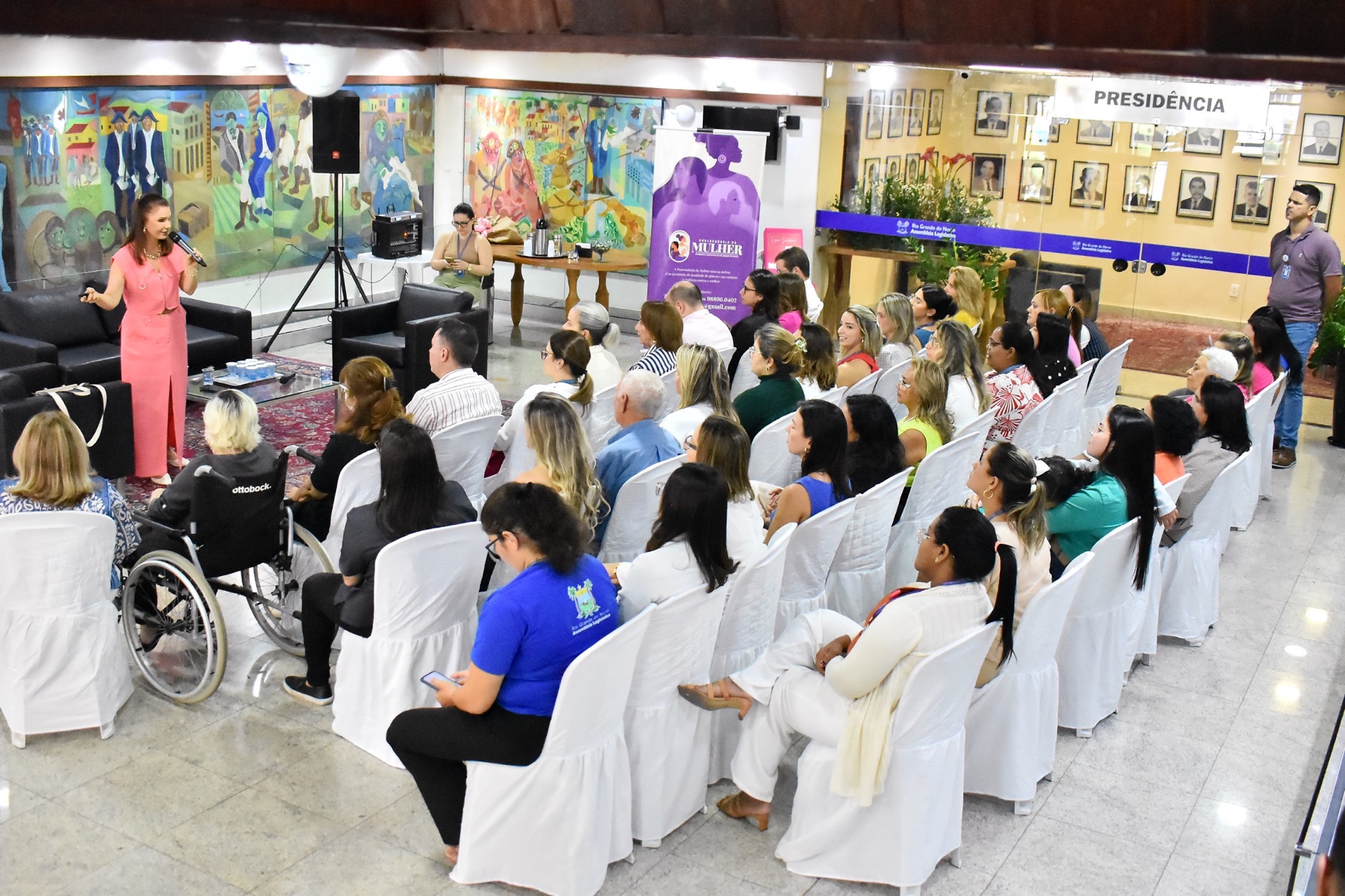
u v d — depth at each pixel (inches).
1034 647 169.3
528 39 258.7
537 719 144.9
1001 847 166.4
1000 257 436.5
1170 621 233.3
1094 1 212.2
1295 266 371.9
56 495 174.1
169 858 153.6
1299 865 122.5
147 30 205.3
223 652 184.1
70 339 346.6
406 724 148.9
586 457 183.9
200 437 323.9
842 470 191.5
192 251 287.6
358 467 203.2
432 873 153.7
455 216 435.2
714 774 176.7
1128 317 423.5
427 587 172.4
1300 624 247.4
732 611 170.7
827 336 261.1
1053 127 417.7
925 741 149.3
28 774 170.1
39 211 370.9
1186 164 402.6
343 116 422.6
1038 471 197.0
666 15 249.0
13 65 354.3
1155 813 176.9
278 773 173.8
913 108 434.0
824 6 236.5
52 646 173.6
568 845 145.9
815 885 155.2
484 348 390.3
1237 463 229.8
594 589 146.3
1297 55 199.6
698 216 431.8
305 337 446.3
